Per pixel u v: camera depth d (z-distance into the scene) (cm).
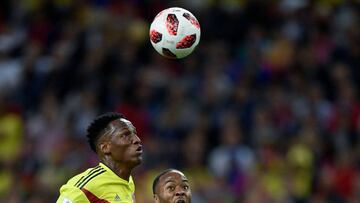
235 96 5794
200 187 5116
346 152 5653
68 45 6216
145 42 6297
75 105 5703
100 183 2727
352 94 6059
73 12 6544
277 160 5466
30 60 6112
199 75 6000
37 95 5928
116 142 2769
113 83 5869
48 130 5578
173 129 5578
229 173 5325
